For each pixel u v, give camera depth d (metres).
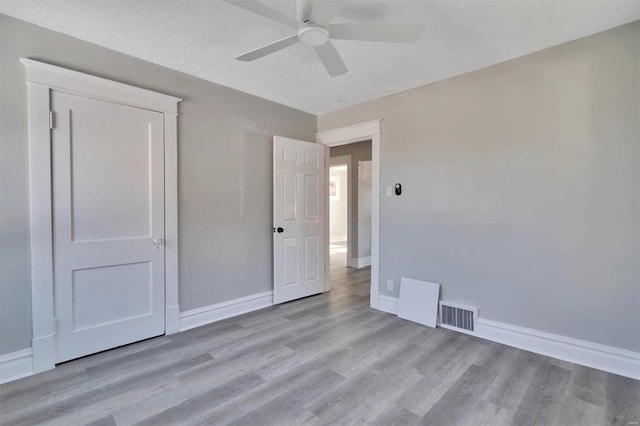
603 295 2.26
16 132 2.12
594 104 2.27
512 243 2.66
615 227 2.21
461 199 2.95
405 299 3.31
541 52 2.48
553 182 2.45
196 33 2.28
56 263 2.28
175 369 2.26
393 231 3.45
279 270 3.73
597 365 2.27
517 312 2.64
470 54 2.55
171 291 2.88
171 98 2.83
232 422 1.72
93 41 2.38
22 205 2.15
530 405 1.86
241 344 2.67
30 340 2.18
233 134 3.34
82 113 2.37
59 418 1.74
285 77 3.03
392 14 2.02
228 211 3.32
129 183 2.62
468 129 2.89
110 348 2.54
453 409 1.83
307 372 2.23
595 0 1.89
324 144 4.19
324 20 1.66
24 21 2.13
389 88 3.28
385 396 1.95
